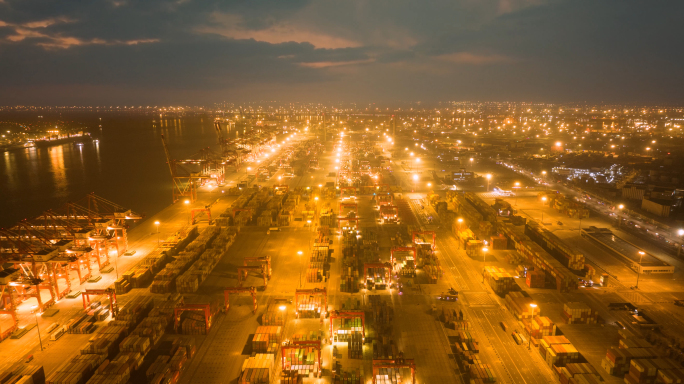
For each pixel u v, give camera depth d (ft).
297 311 207.00
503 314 209.26
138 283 244.42
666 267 249.55
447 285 242.78
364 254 286.87
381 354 172.35
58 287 242.58
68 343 185.98
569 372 156.76
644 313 207.21
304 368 166.71
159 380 153.17
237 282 248.32
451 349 179.73
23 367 156.76
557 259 276.82
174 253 295.28
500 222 343.87
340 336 186.80
